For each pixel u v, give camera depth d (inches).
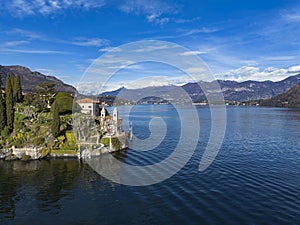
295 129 4854.8
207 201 1560.0
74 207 1598.2
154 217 1403.8
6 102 3587.6
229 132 4419.3
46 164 2743.6
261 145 3262.8
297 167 2252.7
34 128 3457.2
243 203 1518.2
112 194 1755.7
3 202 1711.4
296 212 1395.2
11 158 2942.9
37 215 1513.3
